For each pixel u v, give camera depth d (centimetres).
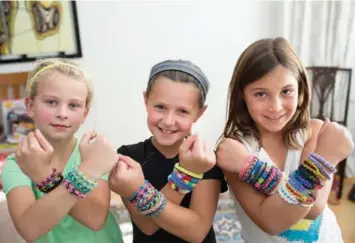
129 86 277
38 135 70
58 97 77
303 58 279
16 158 69
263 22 280
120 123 282
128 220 181
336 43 274
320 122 97
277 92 82
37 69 81
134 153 89
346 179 285
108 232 90
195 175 73
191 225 76
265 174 77
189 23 272
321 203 83
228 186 92
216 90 288
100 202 79
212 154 73
